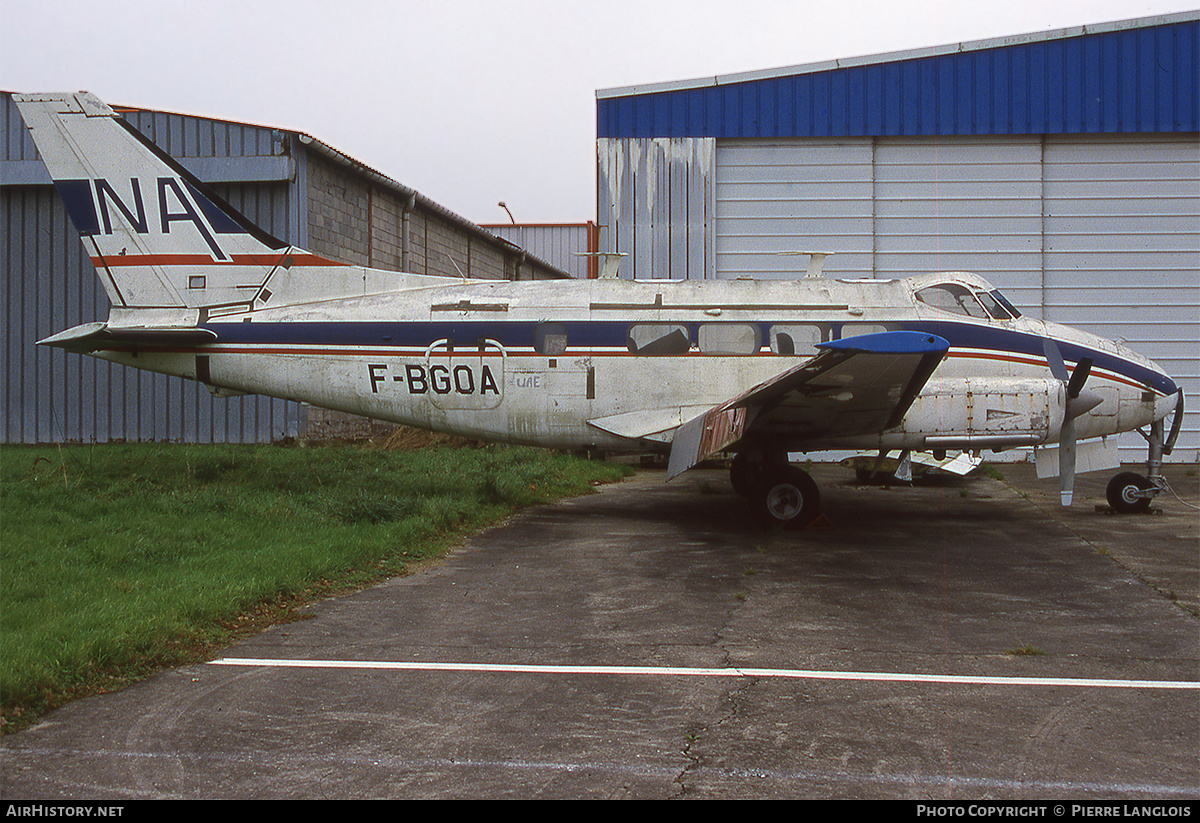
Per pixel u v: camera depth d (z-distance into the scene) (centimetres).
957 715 431
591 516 1123
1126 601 666
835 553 864
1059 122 1786
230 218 1142
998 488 1445
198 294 1145
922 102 1794
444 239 2600
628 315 1108
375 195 2127
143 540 762
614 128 1798
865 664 513
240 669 498
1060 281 1814
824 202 1808
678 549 885
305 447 1783
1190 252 1795
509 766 371
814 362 798
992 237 1812
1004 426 1012
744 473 1259
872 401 926
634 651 538
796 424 998
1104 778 361
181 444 1836
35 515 855
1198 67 1767
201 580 644
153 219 1142
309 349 1120
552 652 536
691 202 1795
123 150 1140
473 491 1182
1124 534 976
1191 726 417
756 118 1797
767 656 528
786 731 411
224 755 381
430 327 1113
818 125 1794
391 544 827
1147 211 1800
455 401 1117
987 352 1087
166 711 431
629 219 1802
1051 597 680
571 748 390
